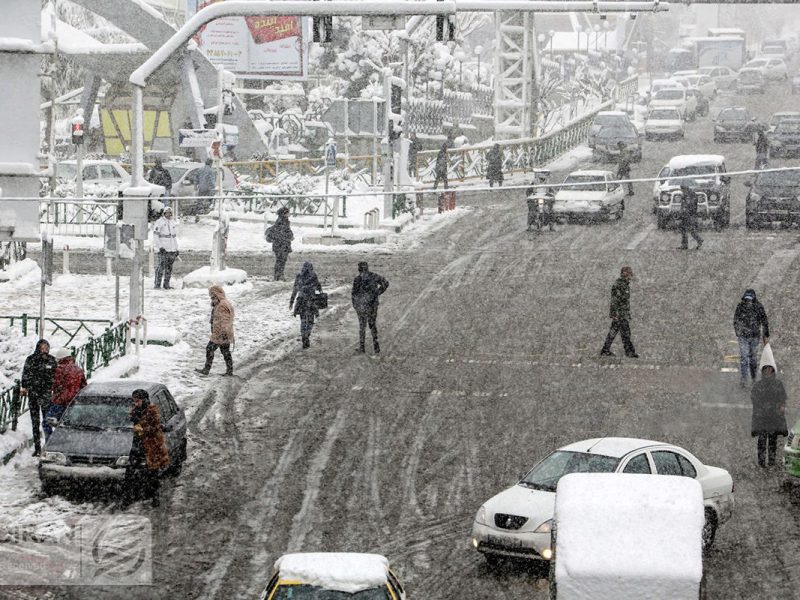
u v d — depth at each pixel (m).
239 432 43.94
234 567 31.48
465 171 109.38
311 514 35.66
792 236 79.56
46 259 47.12
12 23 54.38
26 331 53.84
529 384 50.06
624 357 54.09
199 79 98.62
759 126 127.19
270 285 69.75
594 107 158.25
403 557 32.38
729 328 58.38
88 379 46.91
